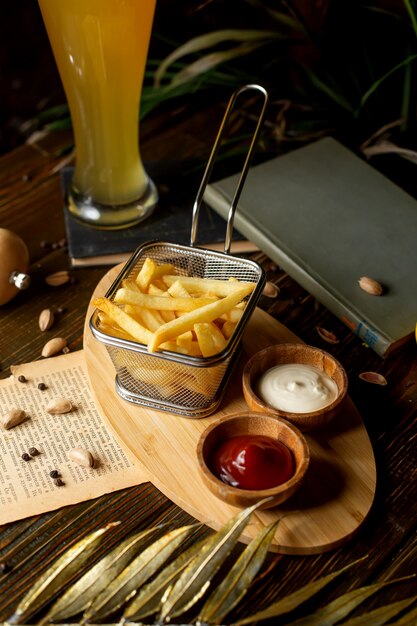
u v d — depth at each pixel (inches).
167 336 25.9
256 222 33.9
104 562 24.2
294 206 34.7
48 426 28.5
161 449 27.2
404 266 32.6
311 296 33.4
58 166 38.7
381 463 27.9
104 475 27.3
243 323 27.4
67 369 30.3
